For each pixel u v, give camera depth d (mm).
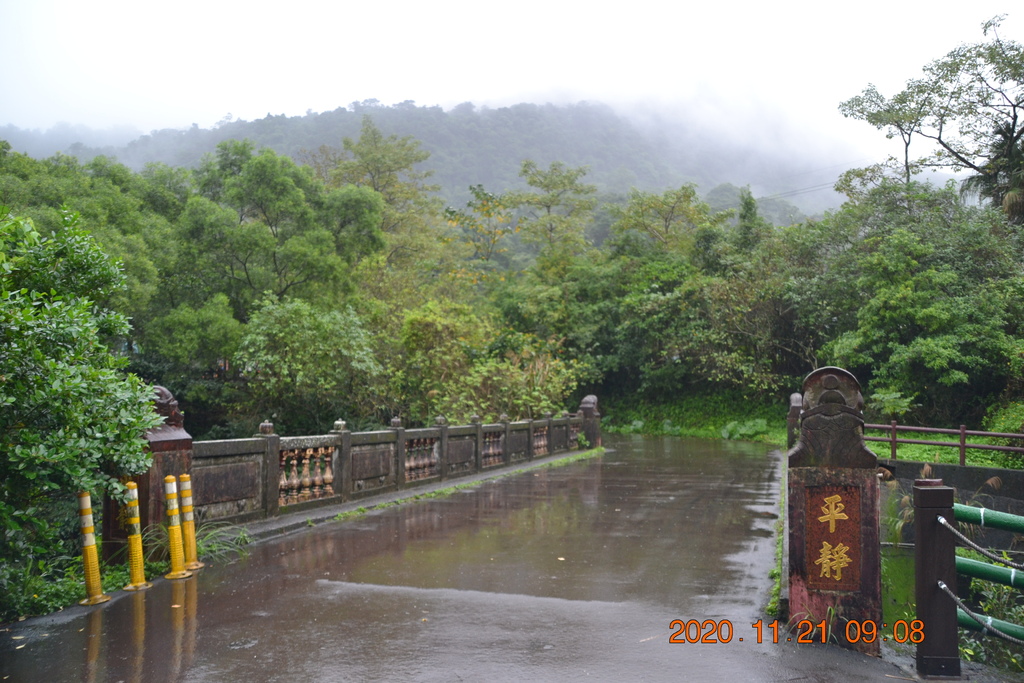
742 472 13992
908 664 4059
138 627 4609
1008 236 19250
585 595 5297
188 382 20844
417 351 19453
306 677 3781
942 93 22562
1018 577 3812
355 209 25359
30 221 5605
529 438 15719
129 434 5195
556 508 9453
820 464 4363
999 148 22516
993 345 17047
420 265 32969
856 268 21953
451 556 6594
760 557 6543
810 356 25125
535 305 29812
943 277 17969
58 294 5699
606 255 36688
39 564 5664
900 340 19250
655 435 27969
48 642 4340
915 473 11875
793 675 3822
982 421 17359
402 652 4141
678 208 34938
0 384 4477
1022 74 21125
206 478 7105
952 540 3926
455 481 12016
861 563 4281
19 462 4504
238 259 22297
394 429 10688
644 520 8523
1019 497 11008
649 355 30656
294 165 25016
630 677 3770
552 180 38250
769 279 25031
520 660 4008
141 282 18250
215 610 4969
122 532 6031
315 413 18984
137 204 19938
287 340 18391
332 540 7328
